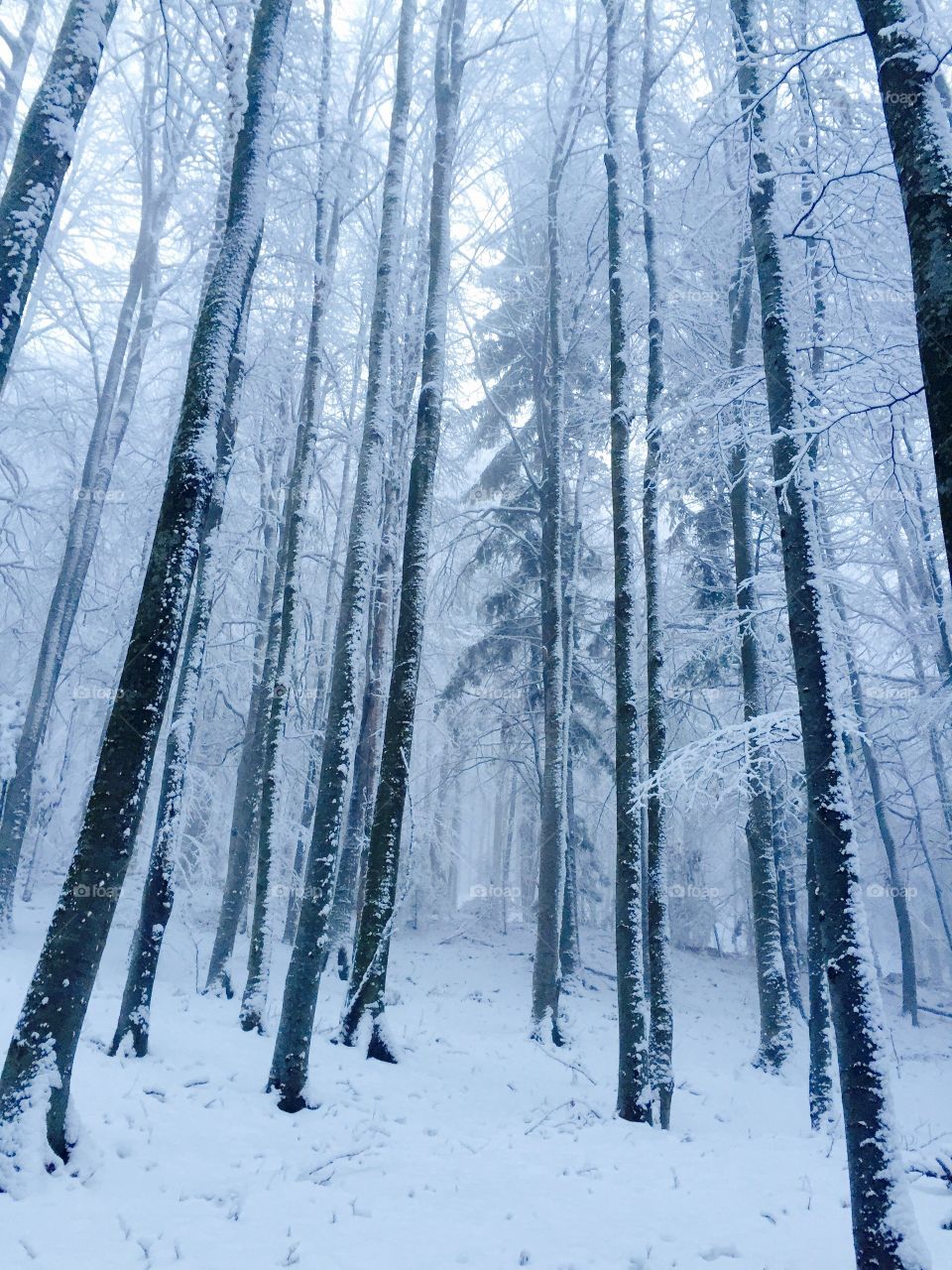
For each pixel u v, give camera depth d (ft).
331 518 71.10
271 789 32.01
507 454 62.75
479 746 73.77
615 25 34.06
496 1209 17.15
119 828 15.51
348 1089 24.54
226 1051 26.53
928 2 18.57
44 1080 14.73
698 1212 17.95
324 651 60.18
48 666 49.73
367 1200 16.90
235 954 51.11
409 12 32.14
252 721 52.75
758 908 41.55
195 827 67.67
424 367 30.68
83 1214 13.76
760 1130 30.07
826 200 21.71
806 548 15.98
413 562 29.17
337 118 44.45
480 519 56.13
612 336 31.17
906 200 10.23
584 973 68.49
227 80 20.86
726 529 52.65
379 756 54.08
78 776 70.13
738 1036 52.85
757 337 44.57
